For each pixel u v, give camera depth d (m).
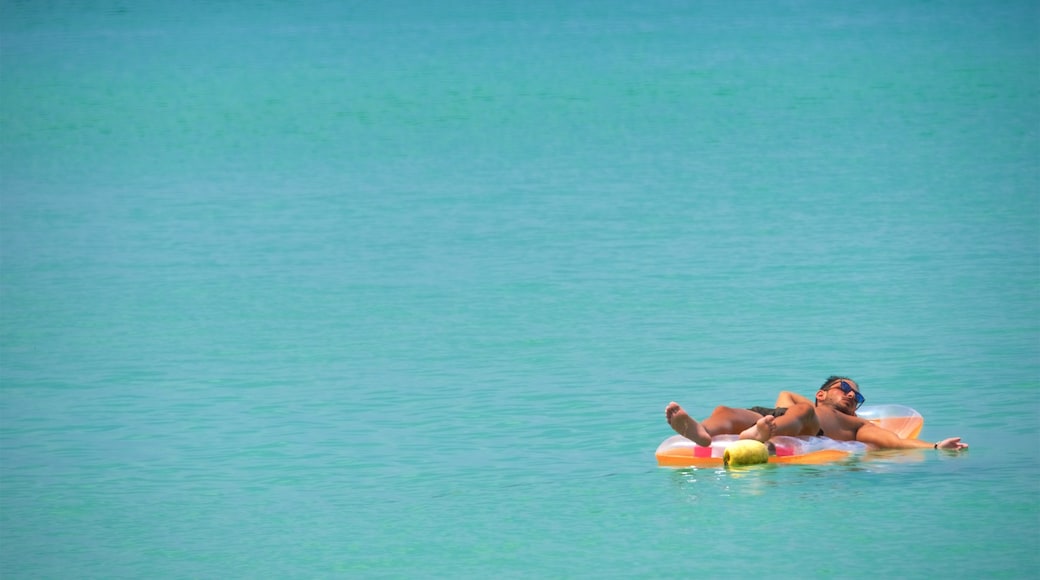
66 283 77.81
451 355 58.19
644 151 127.50
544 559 34.06
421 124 157.00
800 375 52.28
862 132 132.12
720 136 135.12
